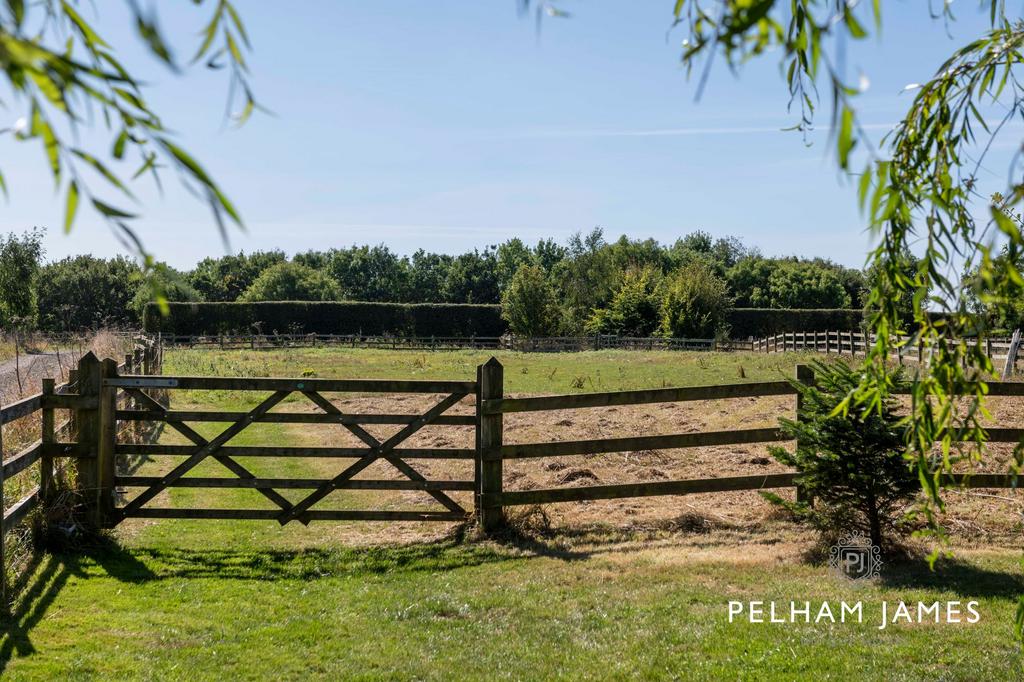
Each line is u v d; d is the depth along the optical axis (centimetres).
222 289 8556
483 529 759
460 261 8662
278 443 1345
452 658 482
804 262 7725
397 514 777
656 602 568
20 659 457
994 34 270
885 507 634
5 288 3988
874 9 135
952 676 426
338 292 8212
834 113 122
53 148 102
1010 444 951
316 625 541
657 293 5150
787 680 431
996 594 551
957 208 271
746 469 1026
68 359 2311
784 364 2898
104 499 742
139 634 514
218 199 101
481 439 765
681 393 749
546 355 4106
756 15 114
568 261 8106
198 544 746
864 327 286
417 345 4953
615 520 796
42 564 638
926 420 270
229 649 495
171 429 1457
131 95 112
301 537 780
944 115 282
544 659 478
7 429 868
